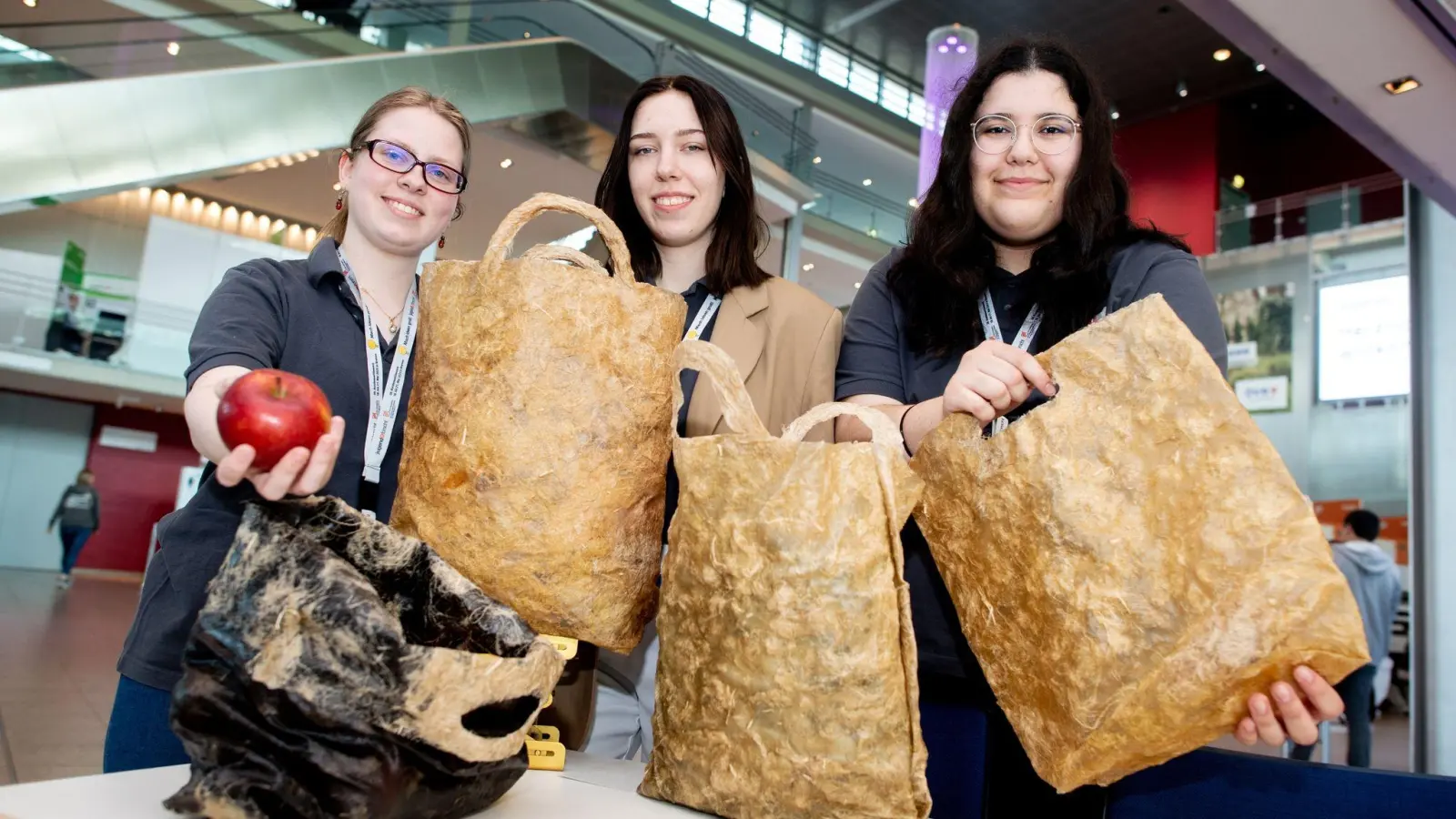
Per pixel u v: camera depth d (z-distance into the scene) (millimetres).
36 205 7633
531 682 782
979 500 968
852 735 810
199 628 710
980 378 955
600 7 12242
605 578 963
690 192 1607
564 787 951
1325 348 10023
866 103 14062
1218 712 809
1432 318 5230
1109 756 853
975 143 1363
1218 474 816
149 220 12219
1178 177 13883
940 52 7832
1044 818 1228
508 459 921
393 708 698
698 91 1617
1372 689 5473
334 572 725
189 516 1243
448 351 959
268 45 9000
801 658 819
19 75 8023
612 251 1007
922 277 1443
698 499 892
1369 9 2961
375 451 1354
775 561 832
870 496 831
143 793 785
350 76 8539
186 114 8016
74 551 11898
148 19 9047
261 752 697
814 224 12117
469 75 8469
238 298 1254
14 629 7133
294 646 695
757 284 1667
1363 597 5660
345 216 1480
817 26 13211
